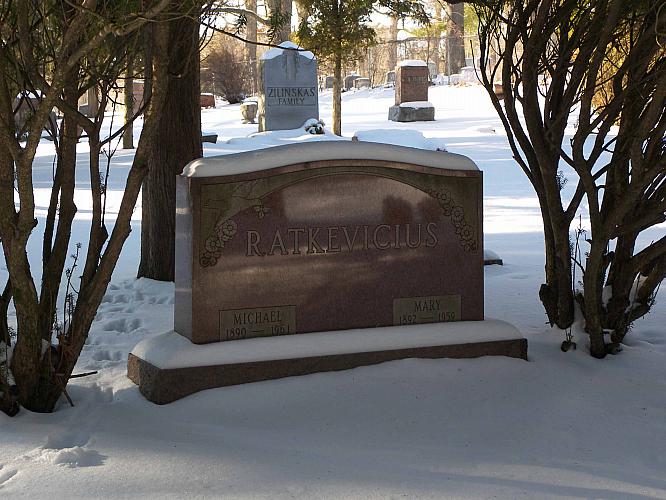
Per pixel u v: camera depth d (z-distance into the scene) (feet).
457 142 83.20
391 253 17.69
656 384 17.01
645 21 17.42
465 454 13.39
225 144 81.46
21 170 13.04
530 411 15.38
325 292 17.17
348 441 13.84
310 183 16.93
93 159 14.89
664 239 18.17
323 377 16.28
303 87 92.38
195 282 16.14
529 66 17.26
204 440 13.58
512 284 27.43
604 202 19.07
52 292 15.24
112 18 13.84
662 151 19.04
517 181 57.93
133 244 36.40
